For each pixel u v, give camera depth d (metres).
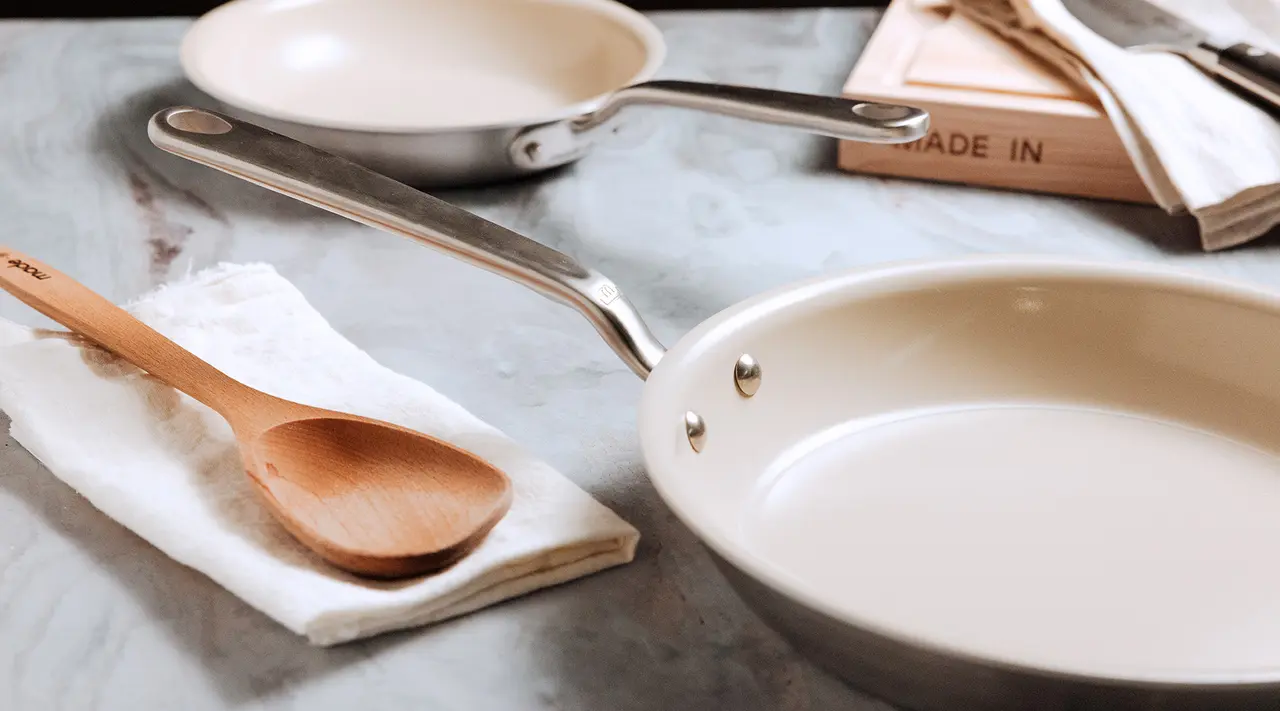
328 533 0.48
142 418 0.56
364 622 0.46
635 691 0.46
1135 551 0.49
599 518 0.51
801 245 0.83
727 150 0.99
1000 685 0.35
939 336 0.59
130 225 0.86
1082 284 0.59
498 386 0.66
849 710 0.45
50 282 0.64
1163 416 0.58
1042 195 0.90
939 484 0.54
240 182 0.93
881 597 0.46
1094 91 0.86
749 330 0.54
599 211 0.88
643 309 0.75
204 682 0.46
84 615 0.49
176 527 0.49
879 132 0.61
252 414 0.54
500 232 0.57
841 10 1.28
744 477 0.53
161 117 0.68
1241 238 0.80
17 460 0.59
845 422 0.58
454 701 0.45
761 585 0.38
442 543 0.48
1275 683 0.33
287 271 0.79
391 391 0.59
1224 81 0.88
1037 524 0.51
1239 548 0.49
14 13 1.72
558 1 1.07
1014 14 1.00
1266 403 0.56
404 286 0.78
